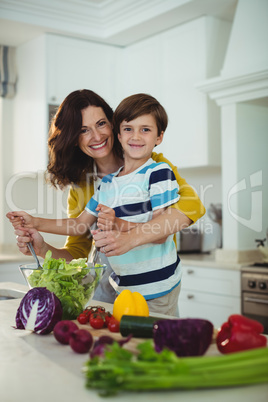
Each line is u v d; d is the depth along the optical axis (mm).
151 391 722
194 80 3363
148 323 998
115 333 1065
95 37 3715
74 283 1192
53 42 3604
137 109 1472
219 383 675
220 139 3400
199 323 860
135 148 1496
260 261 3100
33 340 1035
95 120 1573
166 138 3619
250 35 2926
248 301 2783
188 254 3594
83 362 874
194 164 3402
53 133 1688
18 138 3971
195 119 3377
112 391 694
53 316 1061
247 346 870
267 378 692
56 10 3406
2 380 777
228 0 3035
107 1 3436
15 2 3234
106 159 1725
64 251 1675
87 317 1160
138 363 682
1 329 1135
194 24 3350
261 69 2699
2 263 3375
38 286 1191
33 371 822
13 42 3799
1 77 3861
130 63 3924
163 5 3213
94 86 3824
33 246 1521
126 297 1137
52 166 1724
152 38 3699
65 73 3664
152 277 1433
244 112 3102
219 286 2971
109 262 1516
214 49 3338
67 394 712
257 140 3197
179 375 667
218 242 3492
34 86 3707
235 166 3057
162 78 3629
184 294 3201
